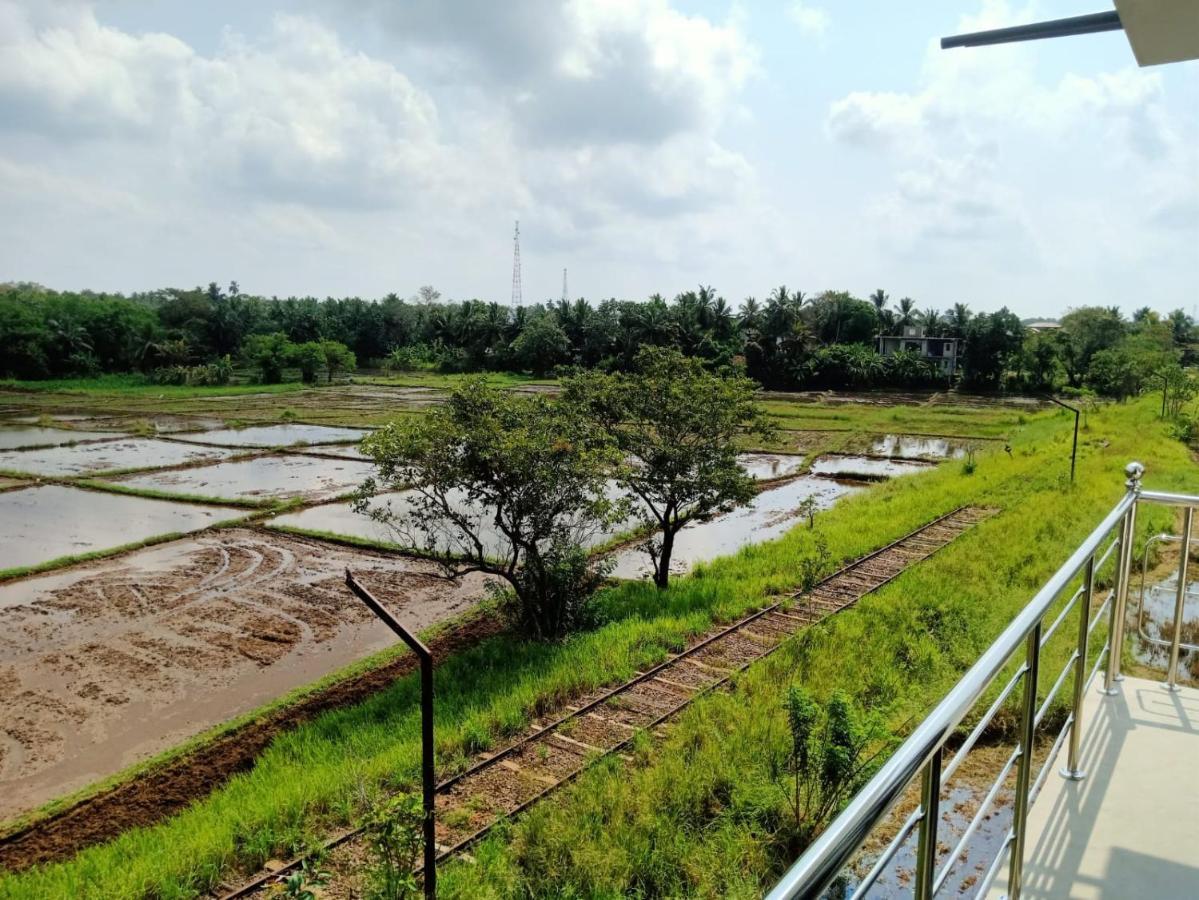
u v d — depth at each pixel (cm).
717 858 767
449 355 8462
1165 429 3709
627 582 1889
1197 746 346
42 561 2148
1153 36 259
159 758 1185
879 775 134
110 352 7494
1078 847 281
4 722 1327
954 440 4369
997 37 273
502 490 1527
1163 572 1340
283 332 7769
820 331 8456
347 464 3550
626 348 7425
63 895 807
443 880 765
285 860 864
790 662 1185
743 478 1817
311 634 1673
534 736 1055
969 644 1188
